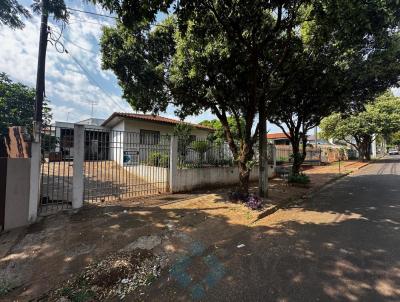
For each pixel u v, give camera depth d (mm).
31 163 5297
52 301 3012
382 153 55375
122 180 9906
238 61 7273
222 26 6523
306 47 7355
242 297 2916
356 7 4742
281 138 37188
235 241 4793
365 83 9438
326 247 4285
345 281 3174
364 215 6297
